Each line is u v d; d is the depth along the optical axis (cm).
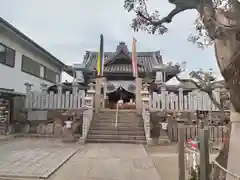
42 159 670
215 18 257
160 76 1553
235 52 259
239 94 270
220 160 331
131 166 613
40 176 503
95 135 1045
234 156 282
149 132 1027
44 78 1845
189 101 1184
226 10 259
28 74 1572
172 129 1117
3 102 1194
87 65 1953
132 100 1873
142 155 753
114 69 1834
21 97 1303
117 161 668
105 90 1786
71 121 1100
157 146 946
